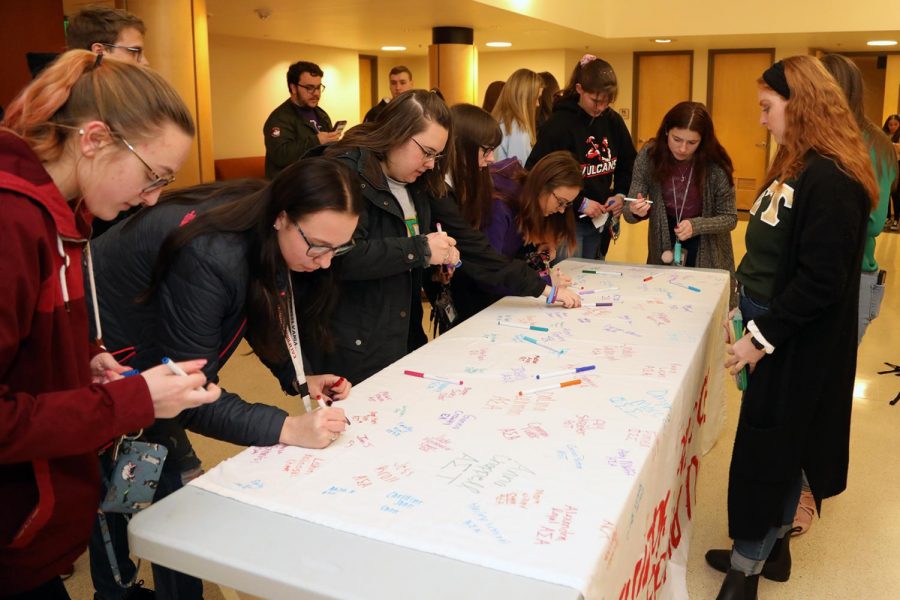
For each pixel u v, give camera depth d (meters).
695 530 2.49
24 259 0.92
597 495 1.16
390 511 1.11
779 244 1.92
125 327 1.46
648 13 8.82
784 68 1.83
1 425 0.89
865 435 3.18
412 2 5.87
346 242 1.36
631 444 1.35
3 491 1.01
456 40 7.47
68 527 1.09
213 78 8.64
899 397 3.45
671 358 1.84
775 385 1.87
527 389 1.62
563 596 0.91
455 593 0.92
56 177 1.00
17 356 0.99
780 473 1.88
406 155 1.91
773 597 2.14
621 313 2.26
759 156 10.69
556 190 2.41
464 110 2.36
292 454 1.30
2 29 3.95
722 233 3.28
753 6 8.41
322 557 1.00
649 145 3.38
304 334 1.70
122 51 2.12
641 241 8.25
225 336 1.39
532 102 4.08
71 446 0.94
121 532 1.61
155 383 1.01
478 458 1.29
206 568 1.00
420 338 2.32
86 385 1.09
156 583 1.57
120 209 1.06
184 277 1.29
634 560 1.27
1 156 0.93
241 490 1.18
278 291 1.40
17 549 1.05
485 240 2.25
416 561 0.99
